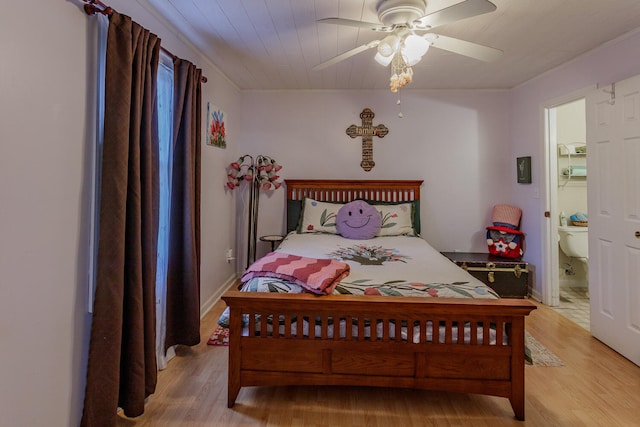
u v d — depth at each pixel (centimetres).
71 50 141
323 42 260
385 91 392
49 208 133
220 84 331
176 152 231
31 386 127
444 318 172
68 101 140
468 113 389
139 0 193
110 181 151
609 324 245
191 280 234
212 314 304
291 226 382
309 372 178
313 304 174
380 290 186
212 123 312
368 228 328
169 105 219
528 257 358
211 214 317
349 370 177
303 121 396
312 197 391
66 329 143
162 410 177
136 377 163
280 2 201
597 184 254
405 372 175
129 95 157
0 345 114
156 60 185
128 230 162
